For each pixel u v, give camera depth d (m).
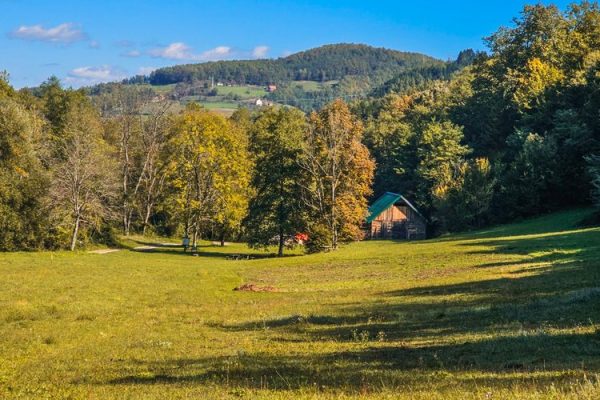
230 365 14.84
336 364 14.14
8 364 16.28
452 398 9.37
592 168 72.31
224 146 86.38
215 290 37.34
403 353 15.08
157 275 45.97
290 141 74.31
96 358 17.06
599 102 83.94
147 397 11.41
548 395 8.88
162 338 20.48
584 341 14.07
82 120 89.31
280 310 27.70
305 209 74.81
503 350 14.09
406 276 41.03
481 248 54.34
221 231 91.06
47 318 25.56
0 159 68.88
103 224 79.06
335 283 40.19
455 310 22.66
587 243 46.97
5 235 66.31
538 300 22.34
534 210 87.81
